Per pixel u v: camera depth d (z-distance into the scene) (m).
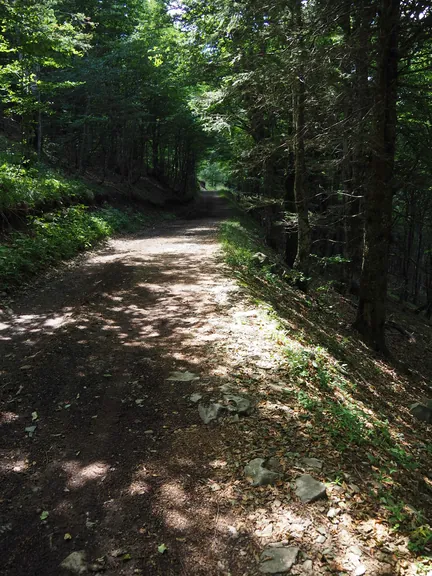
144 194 32.78
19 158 17.31
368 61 9.23
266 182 20.66
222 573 2.83
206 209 40.97
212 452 4.04
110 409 4.79
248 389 5.21
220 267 11.86
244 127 19.50
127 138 28.53
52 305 8.47
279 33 10.79
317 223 15.73
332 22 9.25
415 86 9.77
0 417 4.55
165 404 4.88
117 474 3.77
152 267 11.95
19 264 9.91
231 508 3.37
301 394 5.21
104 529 3.20
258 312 8.17
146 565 2.90
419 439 6.17
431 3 7.93
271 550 2.97
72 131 25.78
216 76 19.08
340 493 3.55
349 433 4.71
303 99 11.98
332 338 9.80
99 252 14.68
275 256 19.86
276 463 3.88
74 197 18.67
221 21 12.45
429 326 22.94
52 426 4.45
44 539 3.11
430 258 31.09
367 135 9.11
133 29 31.16
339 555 2.94
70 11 25.20
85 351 6.24
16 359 5.88
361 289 11.13
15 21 13.91
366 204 10.66
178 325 7.36
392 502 3.56
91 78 22.47
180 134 37.81
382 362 10.39
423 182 10.58
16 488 3.59
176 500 3.46
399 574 2.82
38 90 18.75
